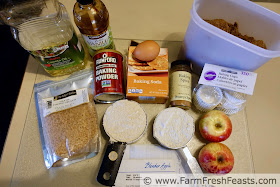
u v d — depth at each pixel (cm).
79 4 51
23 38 56
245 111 67
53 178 57
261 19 60
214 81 60
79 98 62
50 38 55
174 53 75
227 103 62
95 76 60
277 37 59
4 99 94
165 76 60
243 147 62
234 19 65
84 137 58
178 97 60
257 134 64
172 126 59
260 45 60
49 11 59
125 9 82
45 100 63
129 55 63
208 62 63
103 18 58
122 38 77
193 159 57
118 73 60
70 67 66
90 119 61
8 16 57
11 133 62
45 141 60
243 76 59
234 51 54
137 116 60
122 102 61
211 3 62
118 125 59
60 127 60
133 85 59
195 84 70
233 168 59
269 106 67
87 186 57
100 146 59
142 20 81
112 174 53
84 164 59
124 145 56
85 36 57
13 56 99
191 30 57
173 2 85
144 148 59
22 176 57
